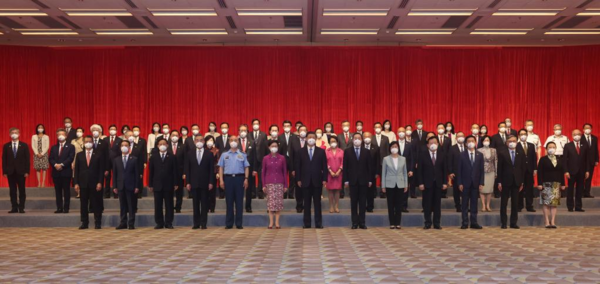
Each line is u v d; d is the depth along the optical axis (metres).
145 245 8.44
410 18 13.62
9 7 12.58
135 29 14.74
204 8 12.74
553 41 16.06
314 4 12.40
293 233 9.95
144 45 16.61
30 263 6.89
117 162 10.72
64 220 11.22
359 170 10.60
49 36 15.44
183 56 16.62
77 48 16.59
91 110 16.59
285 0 12.08
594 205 12.72
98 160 10.82
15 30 14.71
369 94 16.56
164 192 10.71
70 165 11.74
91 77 16.64
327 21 13.97
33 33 15.07
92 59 16.62
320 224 10.77
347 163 10.66
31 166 16.09
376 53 16.64
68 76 16.56
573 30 14.70
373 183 11.34
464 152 10.68
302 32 15.21
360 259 7.12
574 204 12.66
